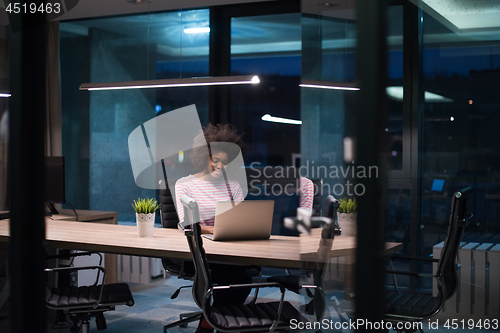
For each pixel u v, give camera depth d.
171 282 4.43
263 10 4.82
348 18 1.09
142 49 5.42
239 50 5.13
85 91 5.53
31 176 1.29
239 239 2.64
